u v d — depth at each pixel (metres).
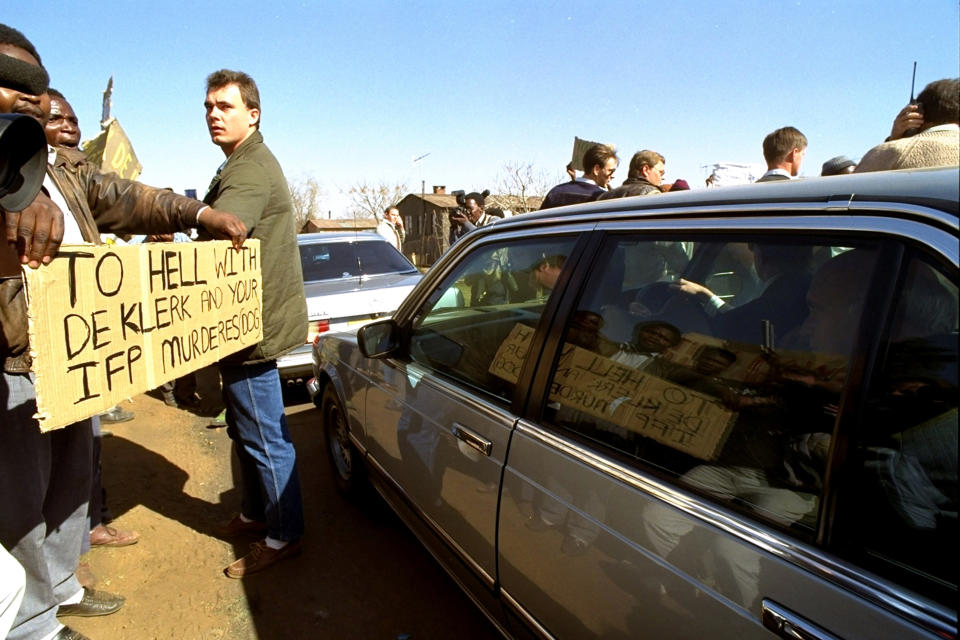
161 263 1.87
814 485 1.13
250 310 2.43
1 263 1.71
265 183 2.47
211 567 2.94
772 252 1.31
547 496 1.63
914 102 2.76
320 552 3.06
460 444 2.04
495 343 2.06
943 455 0.97
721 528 1.22
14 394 1.93
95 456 3.05
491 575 1.94
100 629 2.50
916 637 0.92
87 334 1.57
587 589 1.50
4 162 1.24
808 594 1.06
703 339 1.43
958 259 0.98
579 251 1.80
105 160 4.75
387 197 45.12
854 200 1.18
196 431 4.84
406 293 5.30
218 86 2.45
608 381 1.59
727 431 1.31
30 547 2.03
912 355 1.03
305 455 4.31
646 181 4.17
